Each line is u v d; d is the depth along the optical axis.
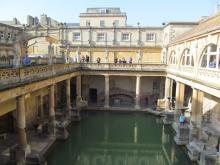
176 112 29.55
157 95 41.19
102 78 41.19
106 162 22.36
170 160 22.64
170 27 36.84
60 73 25.14
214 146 19.70
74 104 36.62
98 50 42.53
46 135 22.86
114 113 35.75
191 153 20.02
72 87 40.72
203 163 17.69
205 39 19.64
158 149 25.22
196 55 22.00
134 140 27.11
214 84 17.33
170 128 29.03
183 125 24.16
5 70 13.93
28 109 25.00
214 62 19.88
